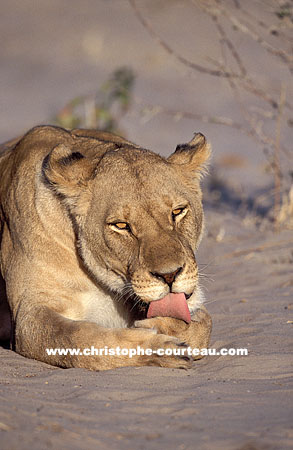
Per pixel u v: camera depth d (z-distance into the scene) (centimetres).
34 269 982
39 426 627
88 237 926
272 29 1764
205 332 923
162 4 5134
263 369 842
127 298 938
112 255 900
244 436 615
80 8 5775
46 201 979
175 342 846
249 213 1966
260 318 1105
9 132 3155
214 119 1919
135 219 879
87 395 736
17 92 3950
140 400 725
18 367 889
